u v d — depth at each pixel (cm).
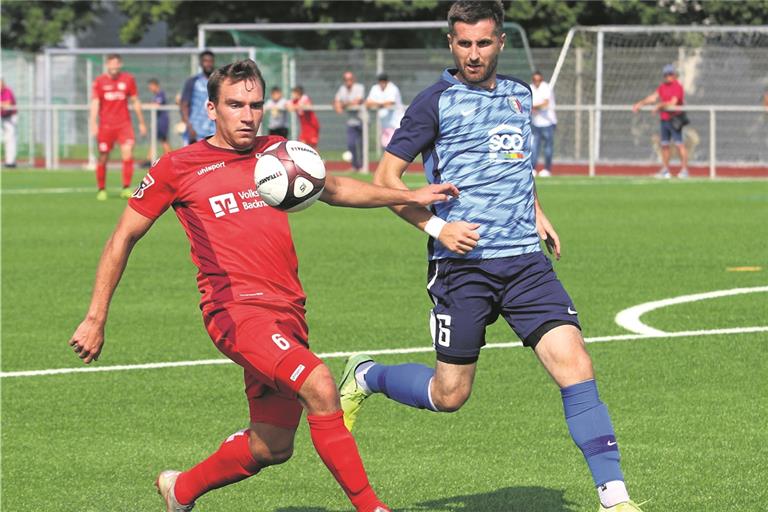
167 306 2547
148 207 1158
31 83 8431
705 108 6512
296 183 1120
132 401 1745
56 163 7862
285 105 6906
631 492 1301
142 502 1309
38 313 2481
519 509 1264
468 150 1222
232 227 1152
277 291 1155
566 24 8738
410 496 1312
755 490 1306
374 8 9012
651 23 8681
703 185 6044
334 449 1083
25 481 1382
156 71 8856
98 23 11106
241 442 1162
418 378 1302
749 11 8450
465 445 1503
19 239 3784
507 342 2144
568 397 1163
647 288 2714
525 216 1225
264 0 9194
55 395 1786
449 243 1187
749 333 2184
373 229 4081
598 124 7231
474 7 1206
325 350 2075
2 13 10400
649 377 1852
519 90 1243
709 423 1584
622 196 5312
